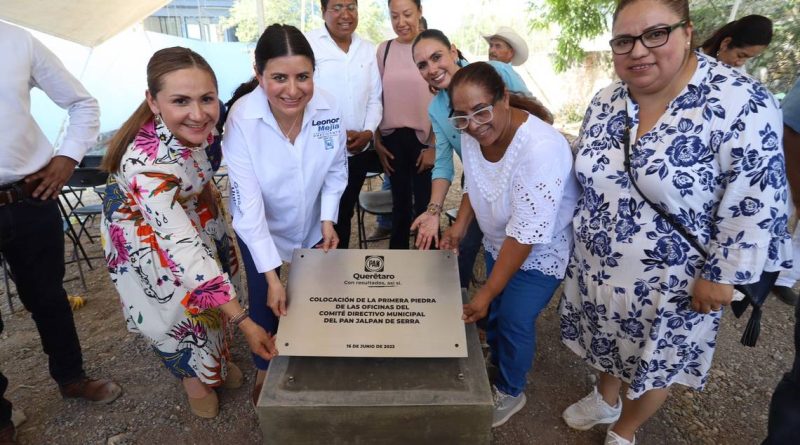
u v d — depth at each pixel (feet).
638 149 4.90
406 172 10.50
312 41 9.58
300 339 5.16
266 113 5.65
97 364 8.73
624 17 4.50
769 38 9.34
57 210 7.04
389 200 11.76
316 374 5.10
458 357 5.30
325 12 9.27
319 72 9.55
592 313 5.91
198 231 6.51
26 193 6.50
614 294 5.50
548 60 36.63
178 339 6.55
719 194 4.69
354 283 5.49
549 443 6.95
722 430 7.14
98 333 9.75
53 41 22.31
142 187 5.30
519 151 5.32
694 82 4.59
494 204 5.91
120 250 6.06
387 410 4.72
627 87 5.13
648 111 4.92
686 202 4.74
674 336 5.32
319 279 5.53
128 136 5.40
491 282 5.64
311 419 4.79
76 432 7.23
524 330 6.46
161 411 7.61
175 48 5.06
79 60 22.97
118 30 15.64
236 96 6.16
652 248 5.05
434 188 7.96
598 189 5.35
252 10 65.41
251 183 5.90
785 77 21.31
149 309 6.35
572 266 6.15
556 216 5.87
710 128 4.49
